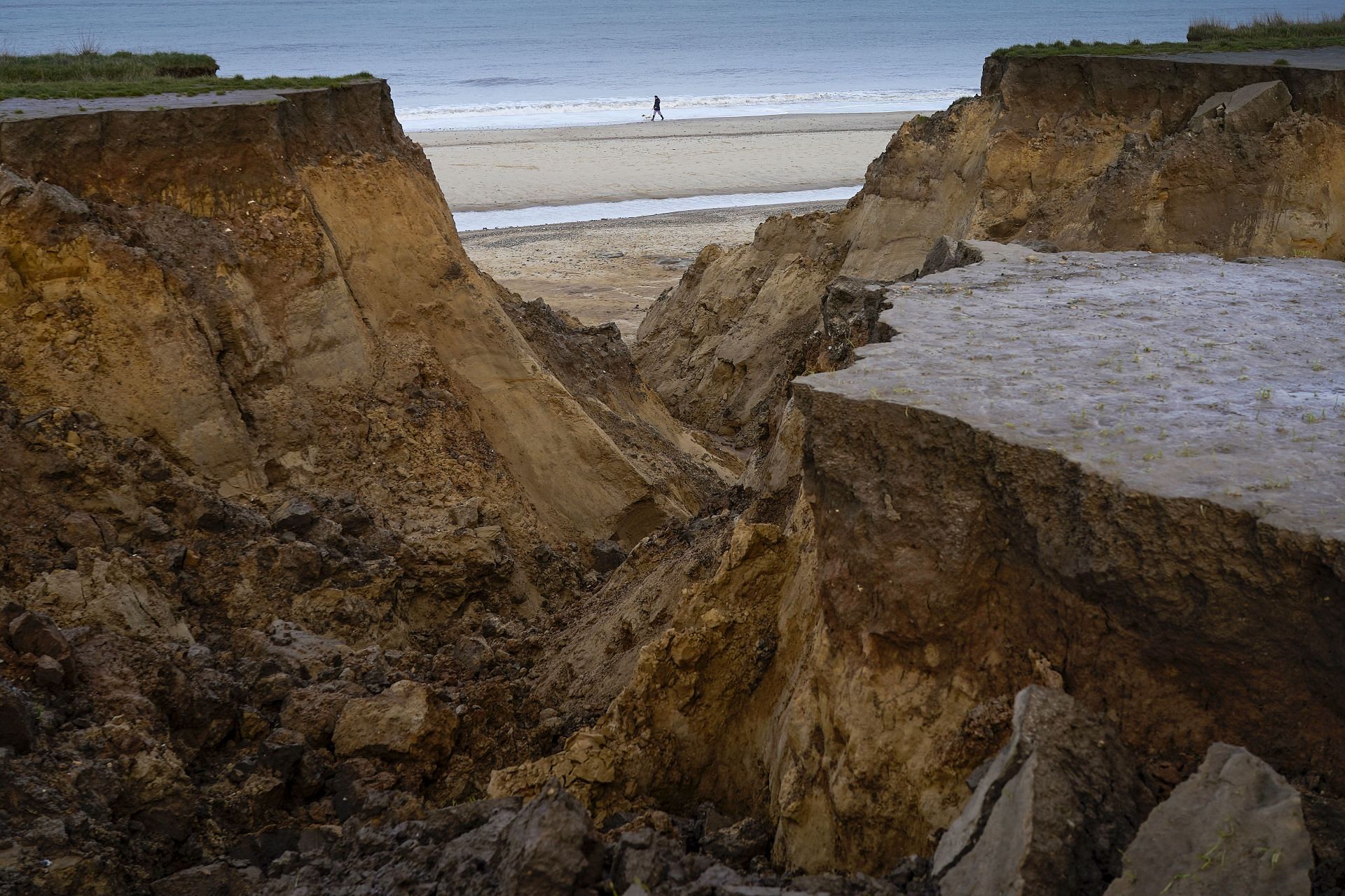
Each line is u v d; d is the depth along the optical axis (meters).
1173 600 5.73
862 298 12.19
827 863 6.68
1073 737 5.52
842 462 6.95
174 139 14.34
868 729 6.61
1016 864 5.00
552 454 16.28
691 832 7.61
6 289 12.44
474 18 184.50
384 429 14.92
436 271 16.77
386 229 16.59
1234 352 8.09
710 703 8.48
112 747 8.36
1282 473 5.96
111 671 9.17
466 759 9.58
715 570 10.44
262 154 14.88
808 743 7.05
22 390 12.30
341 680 10.37
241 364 13.97
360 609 12.00
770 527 8.95
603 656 11.06
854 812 6.51
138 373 12.86
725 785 8.41
